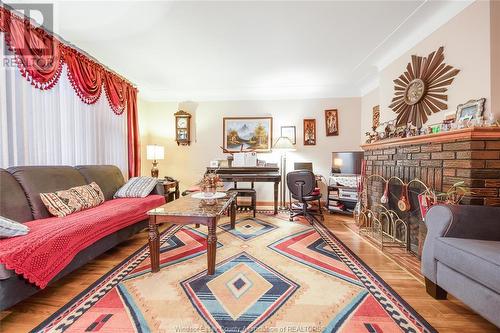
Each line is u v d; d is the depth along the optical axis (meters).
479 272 1.19
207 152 4.77
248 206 4.27
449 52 2.15
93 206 2.39
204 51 2.99
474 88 1.92
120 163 3.73
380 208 2.83
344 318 1.37
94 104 3.14
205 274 1.88
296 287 1.70
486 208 1.53
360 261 2.14
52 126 2.49
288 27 2.46
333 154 4.22
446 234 1.49
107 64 3.37
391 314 1.40
